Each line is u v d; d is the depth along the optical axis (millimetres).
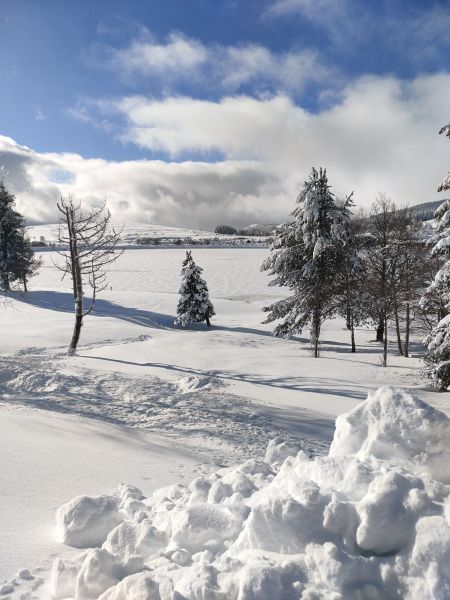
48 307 47000
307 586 3100
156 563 3629
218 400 15414
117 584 3268
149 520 4516
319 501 3529
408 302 26812
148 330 37500
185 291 45062
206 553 3688
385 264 28438
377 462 4039
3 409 11875
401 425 4195
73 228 24906
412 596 3002
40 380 16703
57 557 4117
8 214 50719
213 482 5082
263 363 23141
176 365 22375
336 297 29219
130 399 15234
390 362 25000
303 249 29609
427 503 3359
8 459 6977
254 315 53281
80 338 32312
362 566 3158
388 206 32594
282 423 13344
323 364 23188
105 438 9859
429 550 3078
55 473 6645
